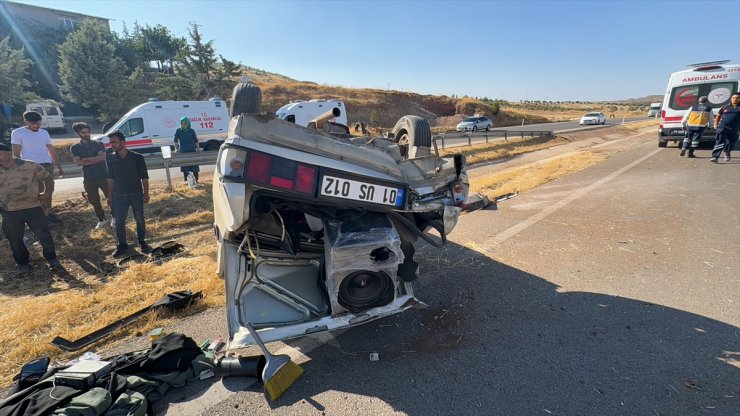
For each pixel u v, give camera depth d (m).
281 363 2.46
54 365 2.69
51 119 27.53
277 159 2.31
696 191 7.00
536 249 4.71
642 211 6.02
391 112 46.81
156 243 5.68
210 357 2.69
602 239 4.93
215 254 4.88
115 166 5.02
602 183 8.19
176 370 2.50
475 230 5.49
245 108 2.97
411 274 2.97
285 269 3.02
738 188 7.03
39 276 4.64
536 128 34.72
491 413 2.22
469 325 3.14
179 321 3.28
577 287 3.71
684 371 2.48
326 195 2.45
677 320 3.07
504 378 2.50
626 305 3.34
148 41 53.88
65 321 3.31
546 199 7.09
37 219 4.71
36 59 39.44
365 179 2.56
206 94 40.31
